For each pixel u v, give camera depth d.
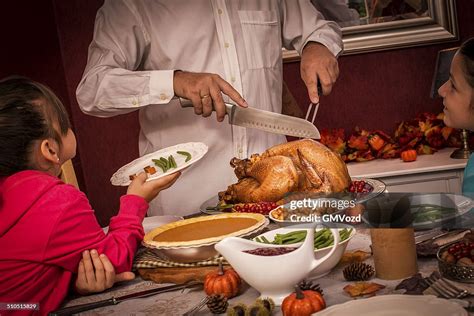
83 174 3.72
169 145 2.45
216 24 2.38
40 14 3.36
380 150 3.36
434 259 1.33
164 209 2.47
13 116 1.44
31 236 1.40
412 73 3.59
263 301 1.17
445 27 3.52
